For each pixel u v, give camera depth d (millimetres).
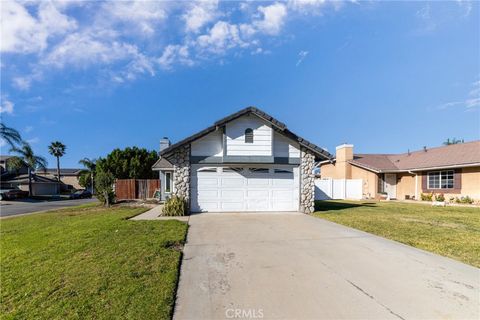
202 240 6691
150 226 8336
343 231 7789
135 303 3363
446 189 19141
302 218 10344
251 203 12211
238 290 3801
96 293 3674
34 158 31453
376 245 6203
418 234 7402
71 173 60500
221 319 3053
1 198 28906
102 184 17609
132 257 5180
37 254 5645
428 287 3877
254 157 11938
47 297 3615
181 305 3381
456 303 3389
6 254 5762
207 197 12016
